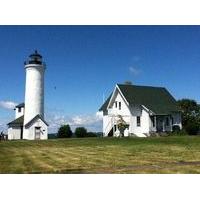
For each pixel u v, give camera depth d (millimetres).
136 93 55094
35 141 45781
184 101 66938
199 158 20328
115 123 55188
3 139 59781
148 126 53000
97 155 23547
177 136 47000
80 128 56906
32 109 58812
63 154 25203
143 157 21312
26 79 60031
